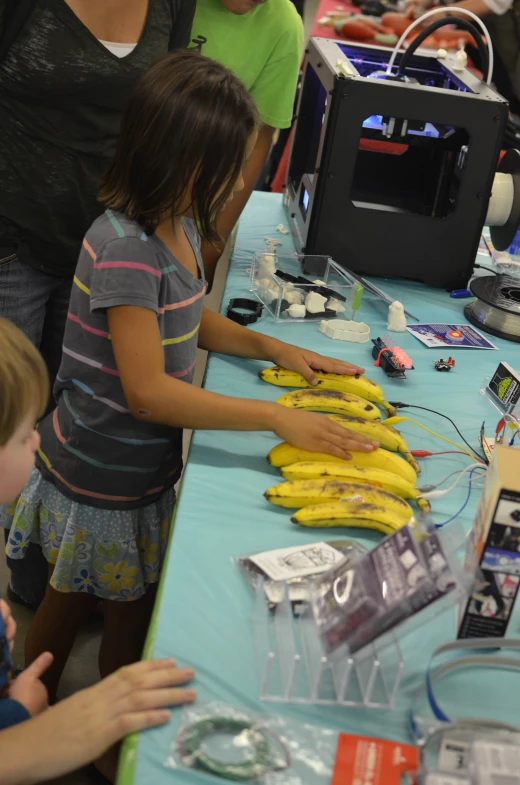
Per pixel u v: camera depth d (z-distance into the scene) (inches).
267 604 41.1
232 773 33.1
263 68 91.3
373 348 75.6
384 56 105.3
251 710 36.4
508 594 40.8
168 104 49.2
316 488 50.9
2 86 68.9
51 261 76.0
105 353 55.3
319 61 96.9
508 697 39.3
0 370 37.8
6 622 42.2
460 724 36.2
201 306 59.1
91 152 72.7
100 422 57.0
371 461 55.4
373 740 35.0
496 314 83.7
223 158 50.8
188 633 40.3
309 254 91.2
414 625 37.8
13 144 71.0
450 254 92.7
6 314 75.8
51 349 85.3
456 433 63.6
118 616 65.3
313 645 39.3
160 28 73.0
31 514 62.5
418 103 85.4
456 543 38.8
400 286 94.1
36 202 72.8
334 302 82.6
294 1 126.5
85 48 67.9
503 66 155.3
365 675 38.2
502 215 94.0
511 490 39.0
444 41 161.0
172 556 45.5
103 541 60.0
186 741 34.3
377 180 96.7
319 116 99.3
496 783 31.9
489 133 86.9
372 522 48.8
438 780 32.4
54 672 65.4
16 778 33.6
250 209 112.7
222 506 50.7
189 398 53.7
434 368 74.7
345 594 38.8
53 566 62.8
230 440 58.7
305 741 35.1
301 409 61.8
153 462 58.9
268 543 47.6
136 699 35.4
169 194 51.0
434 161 95.2
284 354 67.4
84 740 34.1
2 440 38.8
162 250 53.6
